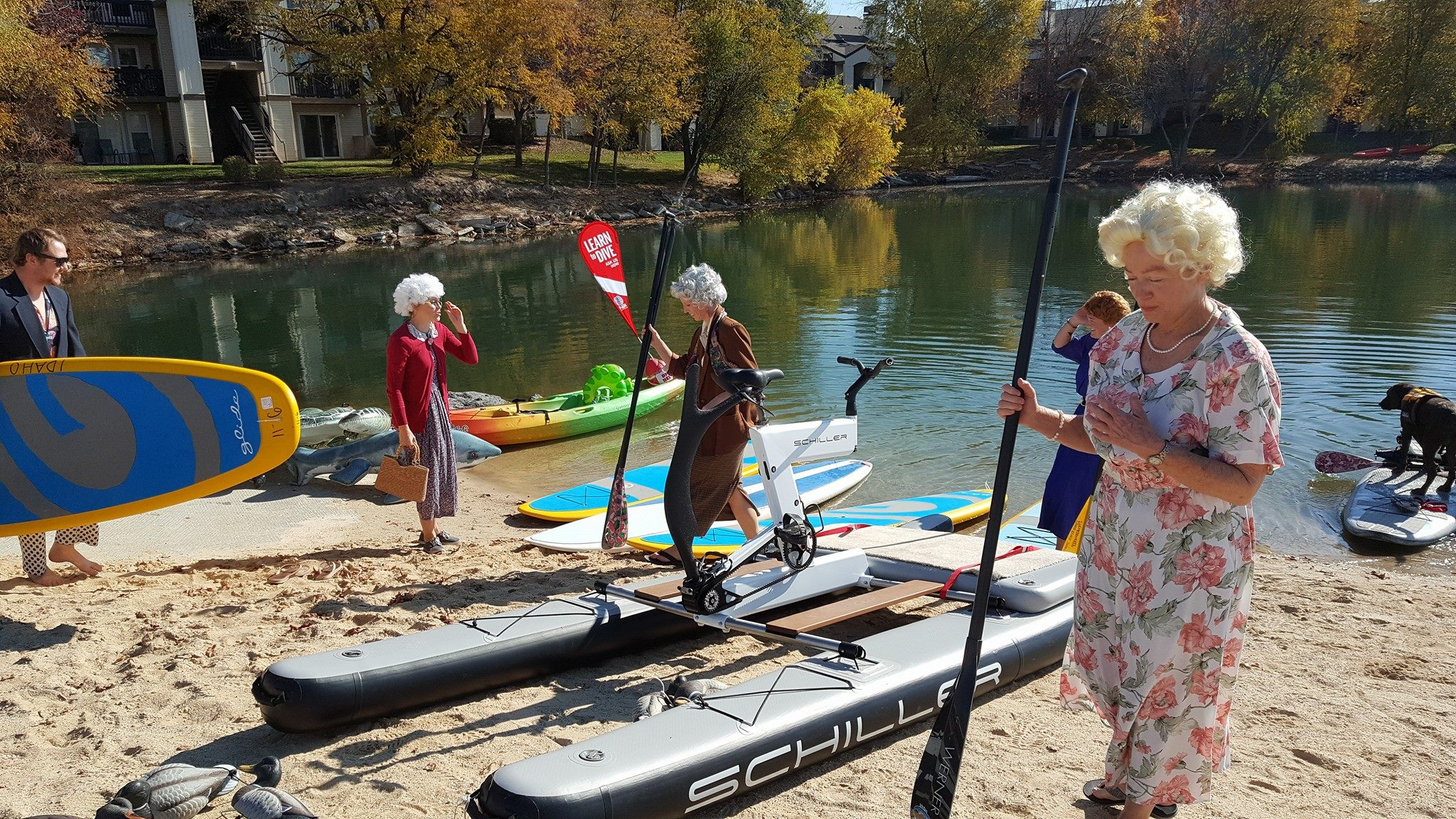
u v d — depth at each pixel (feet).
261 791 9.88
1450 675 14.64
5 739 11.82
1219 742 9.39
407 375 19.33
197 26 129.70
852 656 12.26
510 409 34.83
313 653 14.11
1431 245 81.97
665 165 165.89
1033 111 213.87
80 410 15.53
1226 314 8.50
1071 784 11.14
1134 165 196.13
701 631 15.62
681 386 39.24
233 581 17.93
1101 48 197.67
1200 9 187.21
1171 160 192.13
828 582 15.44
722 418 16.75
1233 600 8.77
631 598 14.40
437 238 108.06
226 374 15.79
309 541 21.88
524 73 117.70
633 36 131.03
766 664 14.51
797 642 12.94
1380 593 18.79
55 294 16.26
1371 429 31.58
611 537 16.47
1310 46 187.62
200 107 128.06
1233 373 8.21
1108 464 9.05
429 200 115.03
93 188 98.68
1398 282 62.28
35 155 86.94
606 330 54.03
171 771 10.28
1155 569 8.73
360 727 12.20
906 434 32.40
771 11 158.81
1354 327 47.83
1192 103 196.65
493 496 27.30
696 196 143.84
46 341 15.90
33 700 12.80
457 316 20.36
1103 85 198.39
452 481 20.35
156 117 128.88
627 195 135.33
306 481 26.91
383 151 146.82
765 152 148.97
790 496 15.16
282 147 138.21
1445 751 12.23
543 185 129.80
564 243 102.99
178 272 83.35
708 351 16.83
